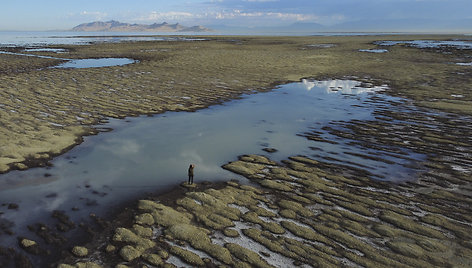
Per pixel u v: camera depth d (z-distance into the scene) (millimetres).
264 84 42469
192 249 10594
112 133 22625
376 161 18234
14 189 14523
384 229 11672
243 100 33844
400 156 18938
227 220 12289
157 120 26062
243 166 17375
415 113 28281
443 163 17891
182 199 13844
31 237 11164
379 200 13906
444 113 28078
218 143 21141
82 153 18922
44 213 12703
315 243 10930
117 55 73688
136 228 11695
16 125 22703
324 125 25250
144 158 18484
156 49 89812
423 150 19844
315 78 47188
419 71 51156
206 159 18531
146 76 45188
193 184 15344
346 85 42156
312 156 19016
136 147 20141
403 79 44969
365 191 14734
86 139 21250
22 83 37875
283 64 60219
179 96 34500
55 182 15320
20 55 71375
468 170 16969
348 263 9938
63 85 37562
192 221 12281
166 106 30344
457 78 44406
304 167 17391
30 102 29484
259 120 26641
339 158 18703
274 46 104875
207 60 63438
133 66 54500
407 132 23328
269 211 13008
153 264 9883
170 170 16969
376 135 22734
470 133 22875
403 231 11594
